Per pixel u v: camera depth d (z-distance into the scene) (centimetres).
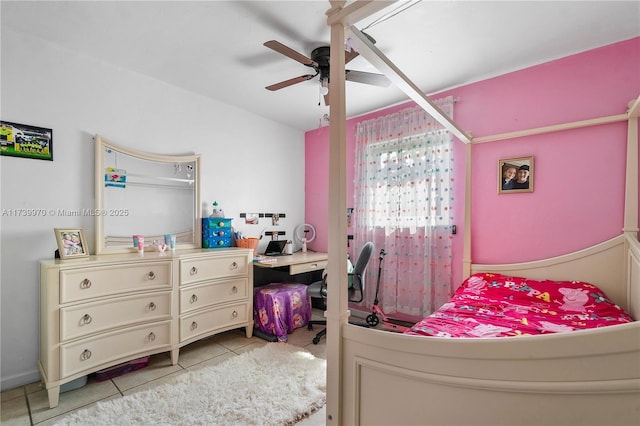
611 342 65
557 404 71
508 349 76
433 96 298
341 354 105
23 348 205
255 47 224
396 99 314
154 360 240
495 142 260
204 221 304
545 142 238
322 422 167
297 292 311
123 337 210
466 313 189
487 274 250
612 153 212
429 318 182
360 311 346
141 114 267
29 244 209
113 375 213
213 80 278
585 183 222
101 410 171
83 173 234
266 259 310
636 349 63
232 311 276
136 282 217
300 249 413
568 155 228
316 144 414
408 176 310
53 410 175
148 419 163
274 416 166
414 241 302
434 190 291
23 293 205
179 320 237
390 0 97
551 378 71
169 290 232
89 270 196
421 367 88
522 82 248
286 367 221
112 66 249
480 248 267
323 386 196
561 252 230
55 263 189
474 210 271
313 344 272
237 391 189
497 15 182
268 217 375
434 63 241
